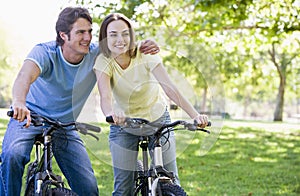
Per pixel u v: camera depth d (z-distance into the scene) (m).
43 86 3.91
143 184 3.73
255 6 11.72
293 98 54.22
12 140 3.79
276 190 7.28
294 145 13.38
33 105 3.96
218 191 7.08
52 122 3.51
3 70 25.94
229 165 9.53
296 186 7.61
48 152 3.62
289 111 56.81
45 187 3.52
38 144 3.91
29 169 3.96
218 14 12.21
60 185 3.61
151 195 3.41
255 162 10.08
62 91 3.88
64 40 3.73
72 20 3.67
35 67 3.69
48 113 3.94
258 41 13.30
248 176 8.36
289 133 17.12
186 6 12.22
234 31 13.37
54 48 3.80
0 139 10.53
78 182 4.04
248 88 43.00
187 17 12.33
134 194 3.81
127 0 9.12
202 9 11.32
